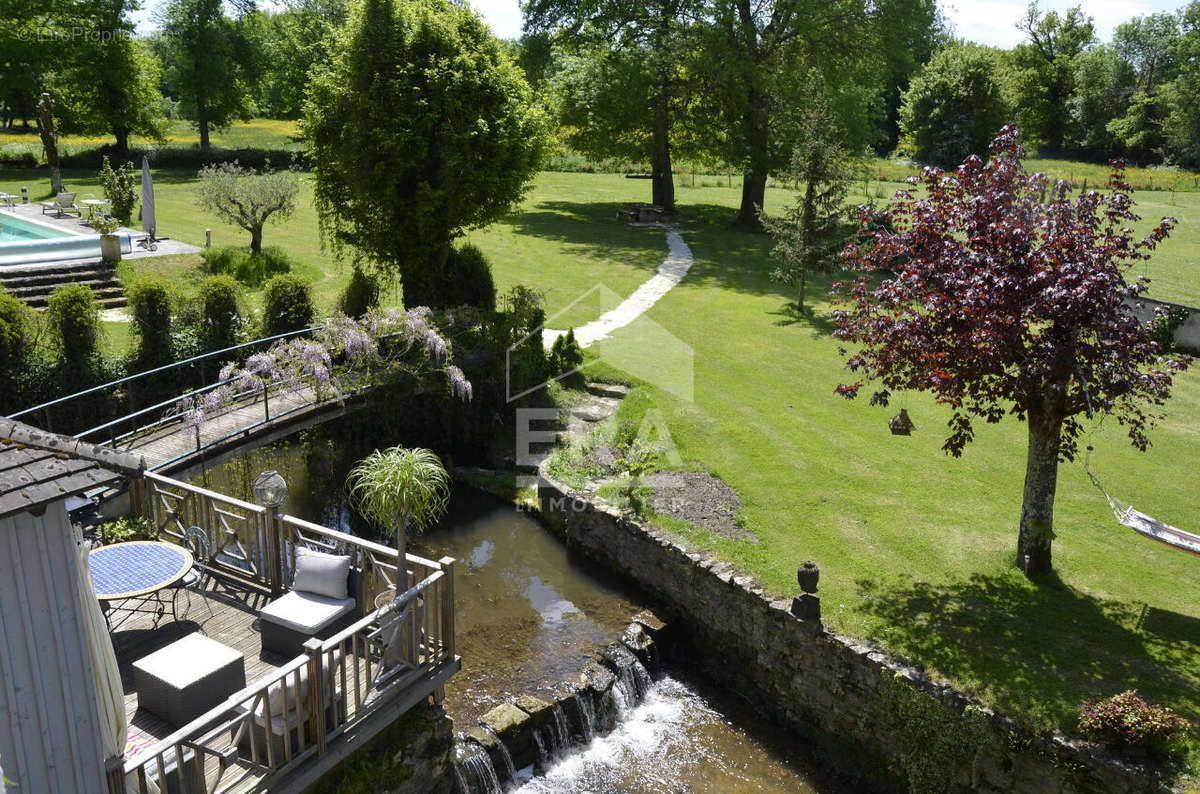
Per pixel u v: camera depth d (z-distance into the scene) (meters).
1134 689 9.56
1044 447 11.56
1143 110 66.69
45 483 4.98
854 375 19.80
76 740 5.43
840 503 14.02
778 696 11.49
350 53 19.08
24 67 46.16
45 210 31.56
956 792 9.66
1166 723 8.62
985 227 10.96
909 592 11.59
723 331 22.91
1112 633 10.60
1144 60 77.31
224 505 13.30
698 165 56.09
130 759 5.62
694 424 16.92
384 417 16.02
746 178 37.72
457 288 21.12
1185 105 62.44
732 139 37.12
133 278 22.80
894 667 10.10
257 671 7.60
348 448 15.71
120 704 5.66
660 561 13.11
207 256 25.59
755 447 15.98
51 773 5.33
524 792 9.91
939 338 10.90
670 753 10.78
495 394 17.84
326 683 6.85
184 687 6.57
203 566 9.38
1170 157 64.62
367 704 7.24
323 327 16.95
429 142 19.16
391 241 19.86
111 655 5.63
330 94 19.33
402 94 18.75
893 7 34.84
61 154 46.91
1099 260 10.35
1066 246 10.67
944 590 11.62
